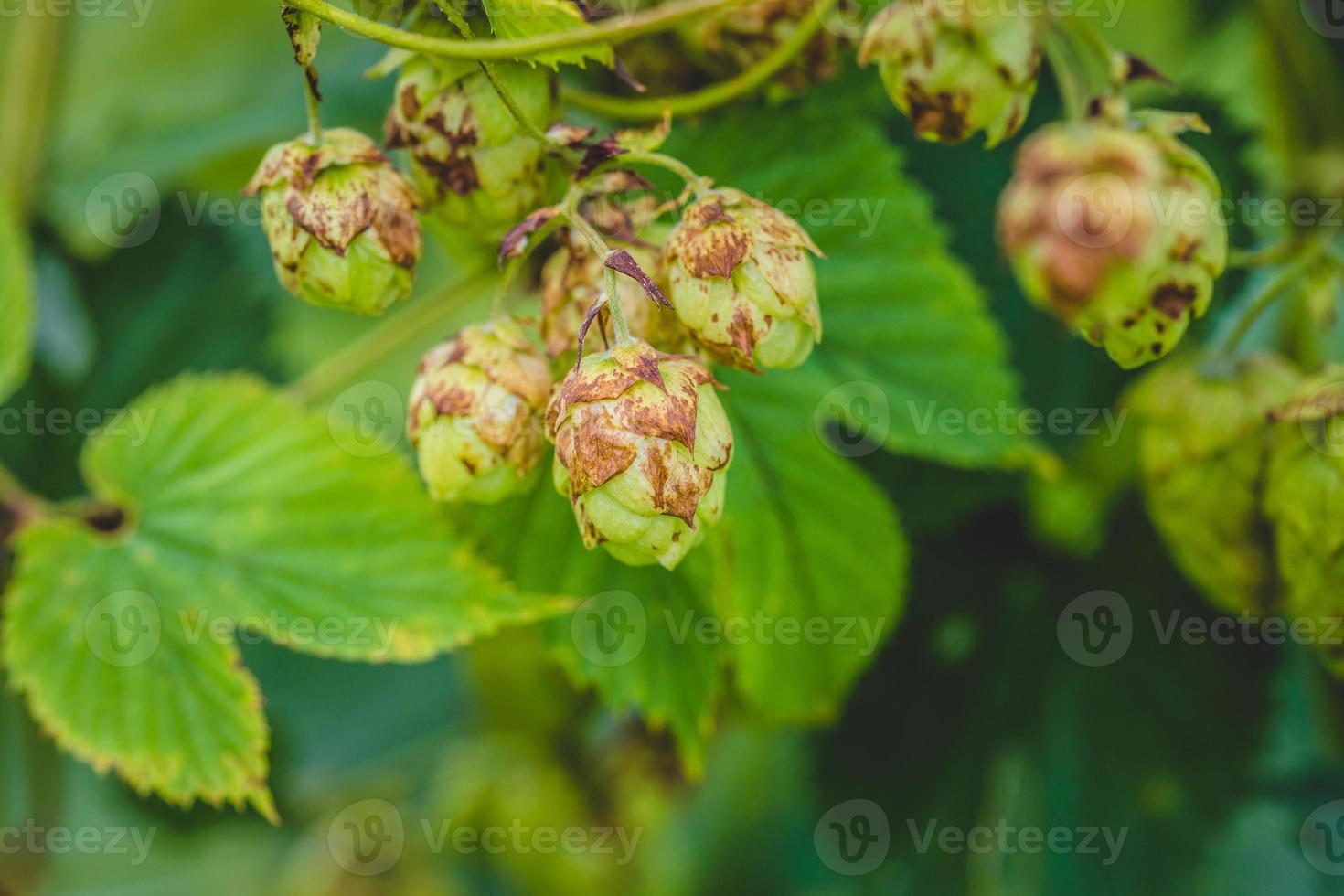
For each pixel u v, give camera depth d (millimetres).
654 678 554
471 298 559
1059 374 576
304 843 703
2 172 633
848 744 626
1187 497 539
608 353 468
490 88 490
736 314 474
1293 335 575
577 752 673
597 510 464
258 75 688
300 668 694
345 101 620
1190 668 609
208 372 654
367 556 548
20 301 590
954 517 594
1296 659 611
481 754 686
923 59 487
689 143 550
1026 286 447
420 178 496
